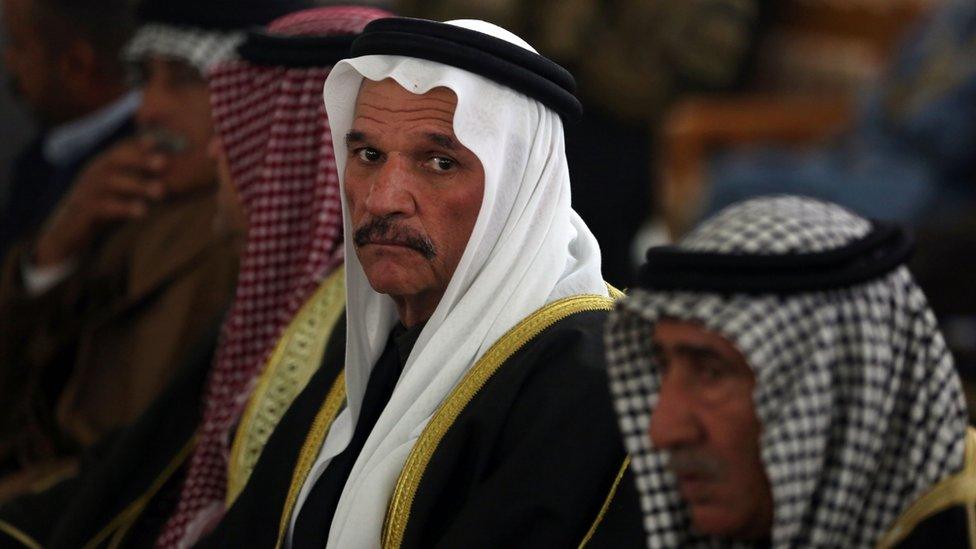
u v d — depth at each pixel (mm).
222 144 11430
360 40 8633
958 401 6426
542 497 7938
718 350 6227
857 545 6312
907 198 19188
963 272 16188
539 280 8609
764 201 6602
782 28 21391
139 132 15227
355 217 8688
